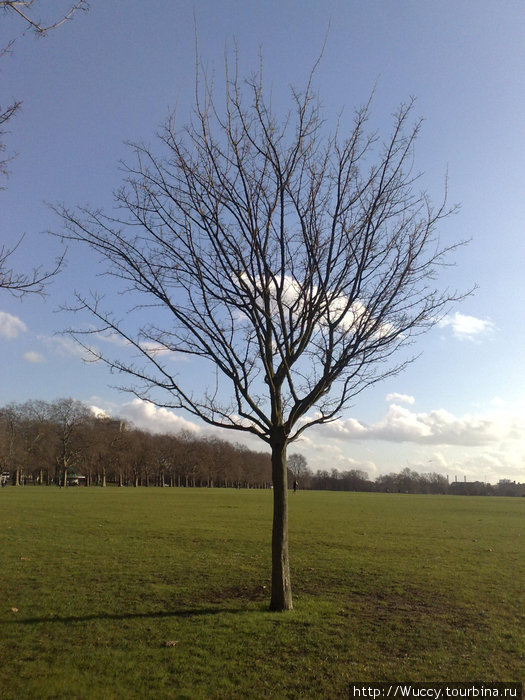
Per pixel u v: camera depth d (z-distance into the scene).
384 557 17.17
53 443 101.06
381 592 12.27
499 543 21.56
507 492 165.50
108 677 7.12
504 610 10.82
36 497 50.34
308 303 10.05
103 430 109.50
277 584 10.39
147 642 8.48
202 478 149.38
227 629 9.08
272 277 9.92
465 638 8.96
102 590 11.93
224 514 33.22
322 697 6.65
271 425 10.20
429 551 18.77
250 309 9.75
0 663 7.54
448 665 7.77
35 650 8.10
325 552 18.02
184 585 12.52
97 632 8.95
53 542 19.03
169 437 135.75
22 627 9.18
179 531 23.20
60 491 71.00
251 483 172.75
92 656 7.86
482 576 14.26
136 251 10.11
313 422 10.72
